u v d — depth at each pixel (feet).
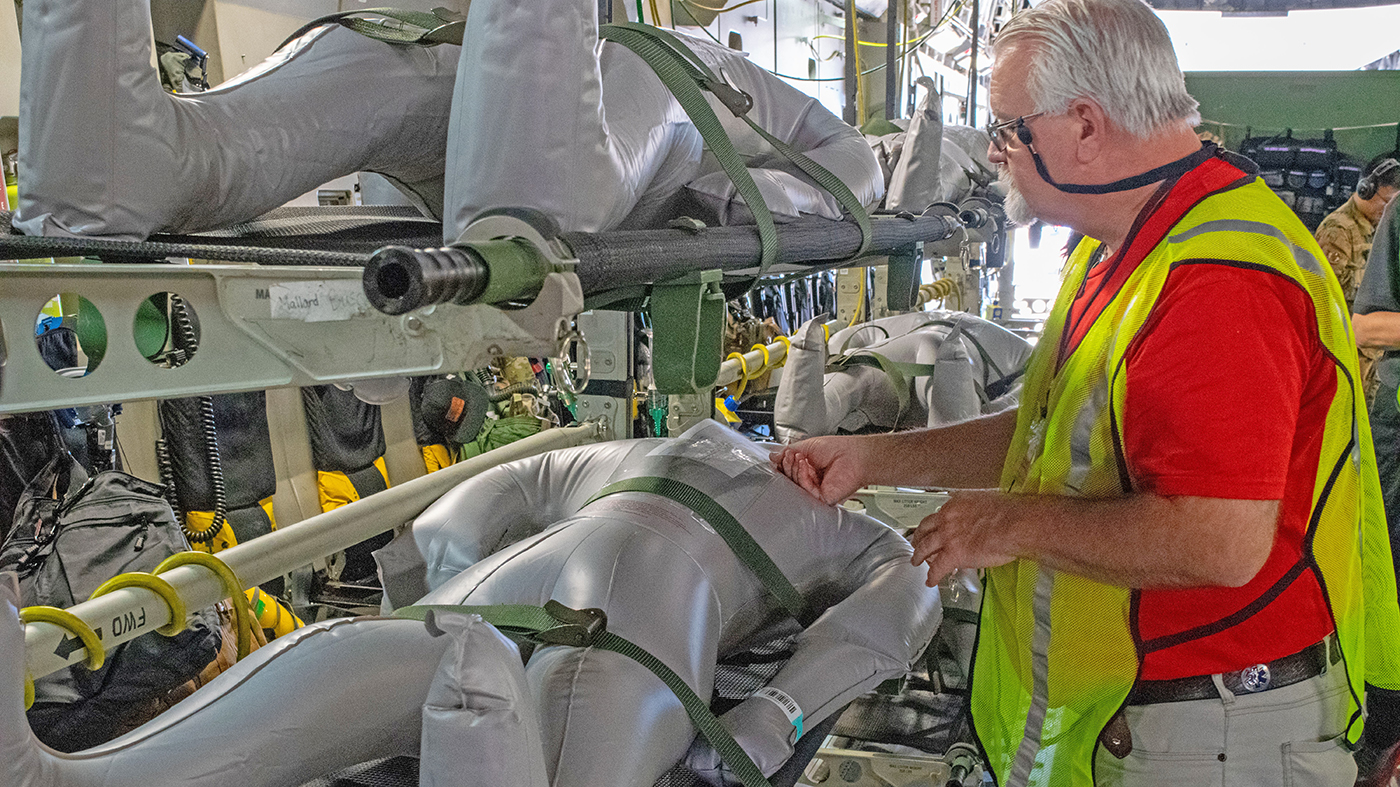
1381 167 12.03
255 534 11.21
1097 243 5.43
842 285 15.14
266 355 3.50
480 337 3.78
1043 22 4.63
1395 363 10.55
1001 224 17.83
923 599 6.41
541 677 4.74
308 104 4.71
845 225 7.42
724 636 6.13
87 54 3.69
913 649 6.07
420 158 5.58
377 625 4.47
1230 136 14.60
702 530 5.94
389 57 5.11
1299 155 14.37
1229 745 4.64
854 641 5.88
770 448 7.62
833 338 12.55
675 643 5.09
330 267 3.66
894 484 6.34
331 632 4.34
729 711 5.37
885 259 11.00
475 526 6.54
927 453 6.25
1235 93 14.52
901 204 11.10
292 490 12.25
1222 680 4.58
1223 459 3.99
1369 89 14.07
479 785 3.37
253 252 3.72
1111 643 4.66
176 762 3.79
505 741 3.38
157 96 3.97
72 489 8.38
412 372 3.72
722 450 6.70
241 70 11.78
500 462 7.36
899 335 12.46
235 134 4.35
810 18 23.67
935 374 10.27
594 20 4.10
